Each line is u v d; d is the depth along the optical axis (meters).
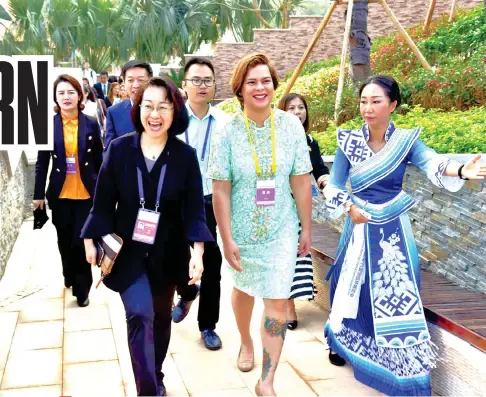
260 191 2.96
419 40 11.28
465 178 2.91
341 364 3.60
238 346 3.90
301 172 3.05
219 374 3.48
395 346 3.12
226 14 30.03
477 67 7.68
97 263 2.79
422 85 7.83
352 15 8.33
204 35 31.06
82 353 3.77
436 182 3.07
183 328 4.21
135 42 31.14
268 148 2.96
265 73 2.88
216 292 3.85
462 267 3.87
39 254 6.29
